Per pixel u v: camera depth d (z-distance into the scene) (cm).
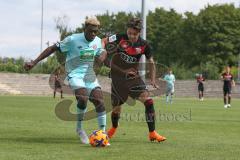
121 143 1636
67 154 1355
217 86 9075
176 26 14588
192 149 1505
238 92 9062
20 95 7512
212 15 13075
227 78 4881
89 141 1557
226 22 13025
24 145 1534
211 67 10281
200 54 13212
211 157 1348
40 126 2219
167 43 14288
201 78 7356
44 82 8431
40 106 4041
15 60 8950
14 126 2198
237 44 13075
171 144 1634
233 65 13025
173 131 2141
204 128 2325
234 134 2062
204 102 5994
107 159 1280
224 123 2661
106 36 1669
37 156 1311
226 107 4734
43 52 1605
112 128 1764
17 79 8312
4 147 1480
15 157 1288
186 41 13488
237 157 1357
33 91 8338
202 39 13200
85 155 1341
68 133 1930
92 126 2319
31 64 1599
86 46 1588
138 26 1642
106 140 1531
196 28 13175
